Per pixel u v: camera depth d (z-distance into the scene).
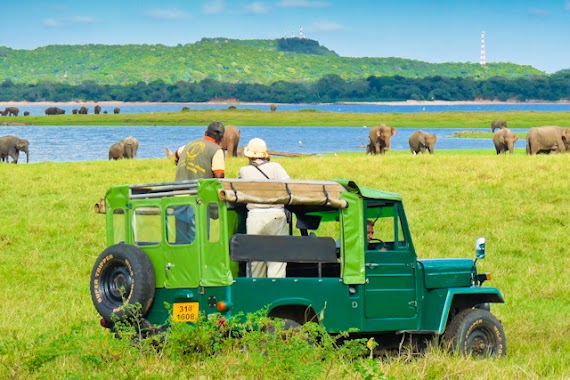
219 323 13.28
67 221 33.28
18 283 24.22
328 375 12.68
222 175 17.02
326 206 15.04
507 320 19.41
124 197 14.84
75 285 23.78
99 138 136.25
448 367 13.78
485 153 80.88
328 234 19.25
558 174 43.16
